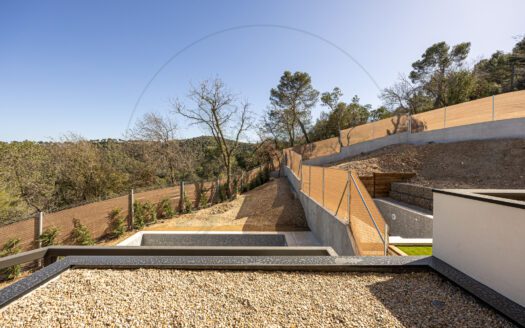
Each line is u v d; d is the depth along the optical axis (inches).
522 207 63.8
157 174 709.9
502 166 284.2
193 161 796.0
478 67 812.6
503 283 69.7
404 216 270.4
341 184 198.1
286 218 351.3
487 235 75.0
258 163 838.5
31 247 219.6
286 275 92.3
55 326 63.7
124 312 69.7
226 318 66.8
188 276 92.0
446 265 91.2
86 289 82.7
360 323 64.0
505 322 62.4
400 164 405.7
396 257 99.9
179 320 65.8
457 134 405.1
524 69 814.5
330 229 219.8
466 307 69.6
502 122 335.6
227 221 360.8
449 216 91.5
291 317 67.0
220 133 561.9
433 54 966.4
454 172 319.9
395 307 71.0
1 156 532.1
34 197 512.1
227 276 91.8
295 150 758.5
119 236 295.0
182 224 347.9
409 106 839.1
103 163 550.6
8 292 75.5
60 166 513.7
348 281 87.3
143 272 94.9
